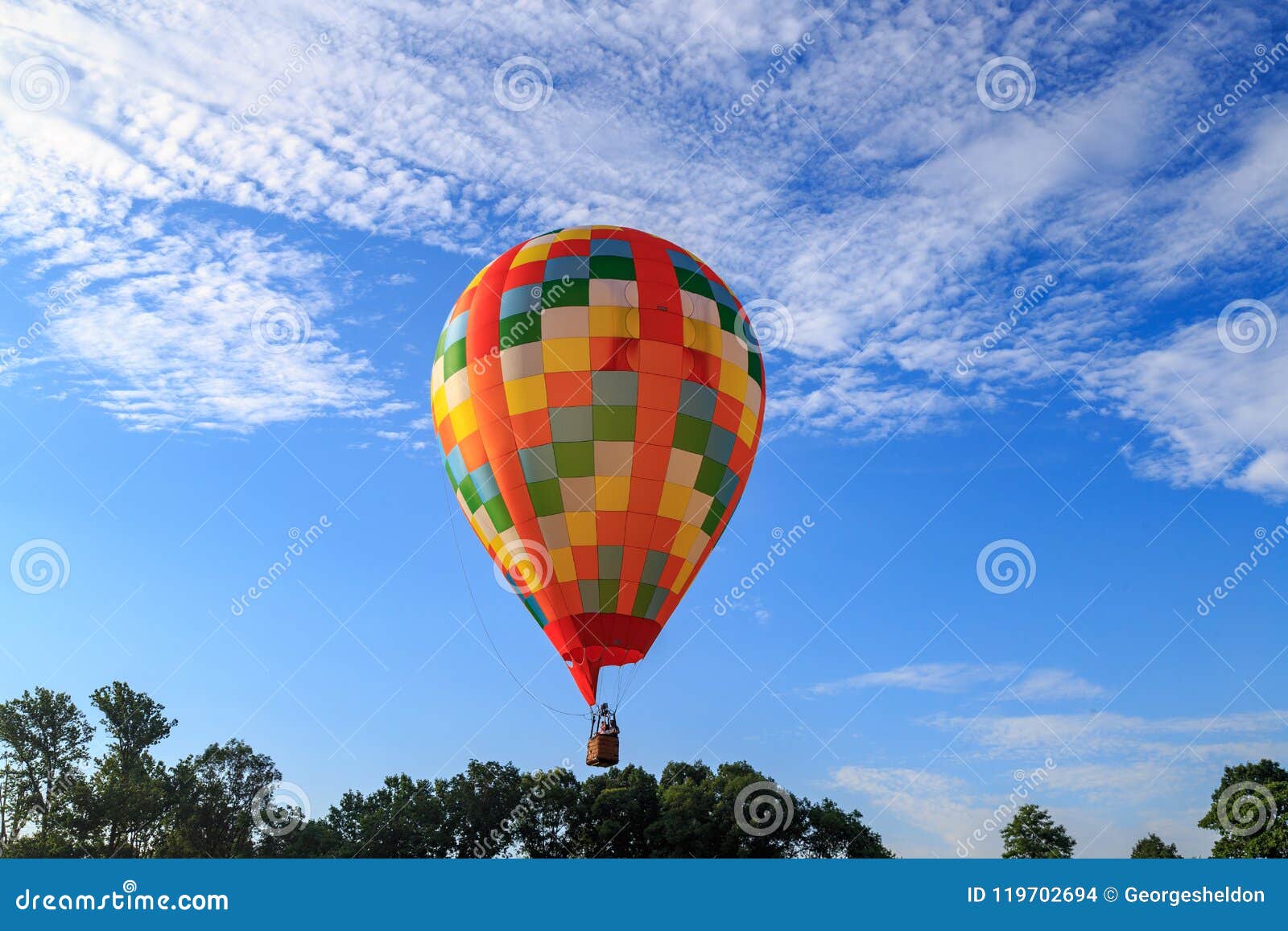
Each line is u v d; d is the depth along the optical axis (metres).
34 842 50.59
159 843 53.00
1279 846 48.31
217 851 53.06
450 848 52.09
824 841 51.53
